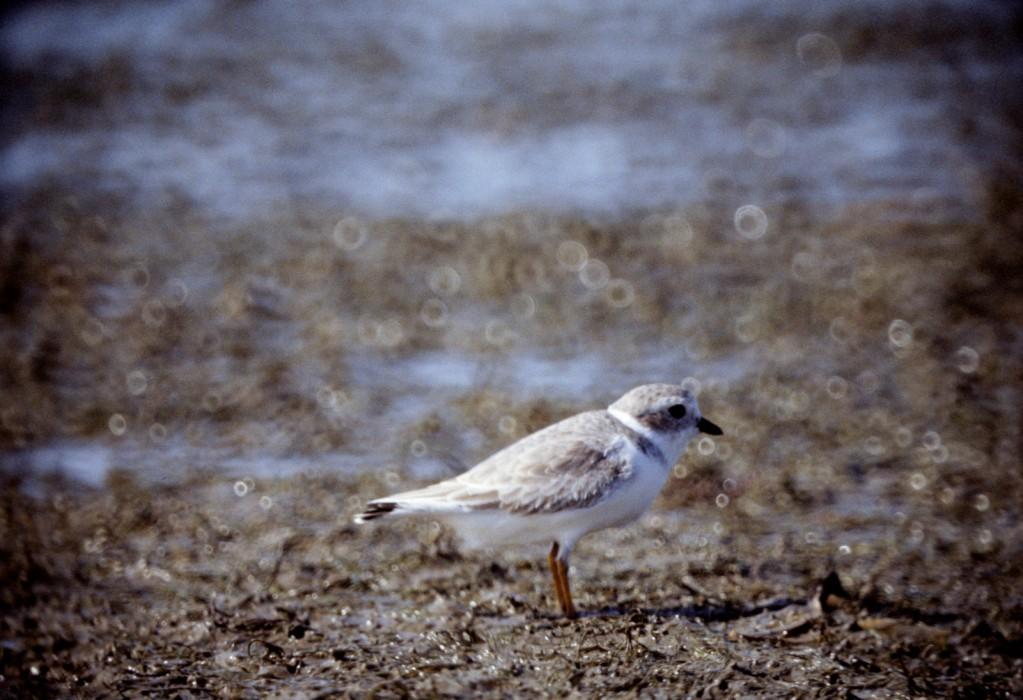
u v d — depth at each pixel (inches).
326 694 318.0
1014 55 1128.8
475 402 552.1
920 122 964.6
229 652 350.3
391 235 762.2
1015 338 609.9
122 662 348.5
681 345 615.5
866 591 385.4
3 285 686.5
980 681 330.3
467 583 396.8
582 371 586.2
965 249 720.3
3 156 916.0
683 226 771.4
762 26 1242.0
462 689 320.2
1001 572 408.2
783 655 339.3
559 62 1142.3
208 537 440.8
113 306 666.2
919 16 1250.0
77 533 445.4
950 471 488.7
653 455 358.9
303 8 1352.1
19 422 539.5
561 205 806.5
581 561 414.9
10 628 374.0
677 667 330.3
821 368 586.2
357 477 486.3
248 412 549.3
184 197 835.4
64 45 1200.2
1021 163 869.2
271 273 708.7
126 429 535.2
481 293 684.1
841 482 481.4
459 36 1238.9
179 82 1093.8
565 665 332.2
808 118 980.6
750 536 436.8
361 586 397.1
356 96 1054.4
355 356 606.9
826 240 745.6
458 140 941.8
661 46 1187.3
